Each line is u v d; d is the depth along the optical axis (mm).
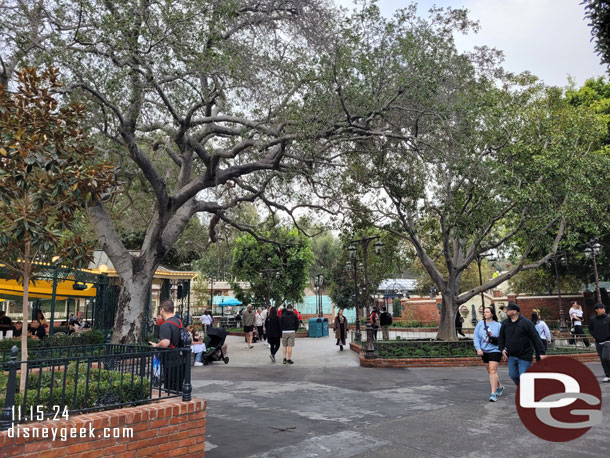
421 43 14297
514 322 8148
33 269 6441
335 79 13562
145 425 4707
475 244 18203
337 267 40812
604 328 10547
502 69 16906
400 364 14258
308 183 18703
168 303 6785
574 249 25781
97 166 6516
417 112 14930
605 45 5340
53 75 6516
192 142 14781
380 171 17328
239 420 7066
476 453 5434
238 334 29844
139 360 5934
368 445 5758
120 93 12695
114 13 11945
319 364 14875
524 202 15516
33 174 6234
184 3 11633
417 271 41562
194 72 12391
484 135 16531
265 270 31469
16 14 11445
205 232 28219
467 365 14492
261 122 14727
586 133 17438
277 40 14844
